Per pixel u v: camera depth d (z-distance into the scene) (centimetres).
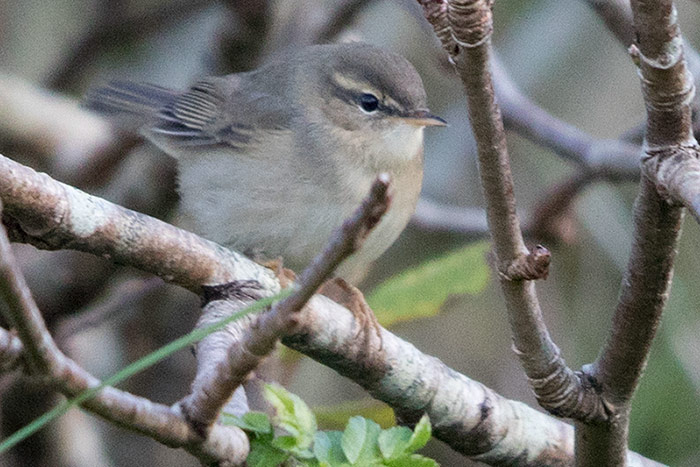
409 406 744
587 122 1441
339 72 1041
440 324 1364
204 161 1039
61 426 1216
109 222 675
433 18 555
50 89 1411
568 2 1477
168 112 1094
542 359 660
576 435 720
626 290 651
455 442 764
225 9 1252
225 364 547
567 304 1310
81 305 1241
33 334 473
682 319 1182
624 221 1327
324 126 1013
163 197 1269
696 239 1252
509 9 1503
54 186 653
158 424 553
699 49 1373
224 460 590
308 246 993
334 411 880
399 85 1030
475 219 1358
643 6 561
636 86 1447
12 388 1172
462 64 556
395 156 1015
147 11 1435
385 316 998
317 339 711
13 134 1311
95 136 1330
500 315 1370
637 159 1190
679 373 1170
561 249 1302
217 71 1270
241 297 711
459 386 754
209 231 1012
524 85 1454
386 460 597
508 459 768
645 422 1164
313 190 985
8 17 1447
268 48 1270
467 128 1470
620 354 670
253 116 1031
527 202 1447
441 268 1003
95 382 505
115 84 1159
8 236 656
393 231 993
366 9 1379
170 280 707
